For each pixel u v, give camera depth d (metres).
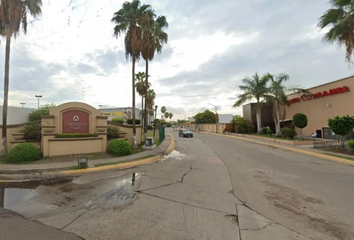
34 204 4.39
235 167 8.78
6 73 9.77
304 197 4.98
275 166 8.98
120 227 3.35
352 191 5.45
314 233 3.25
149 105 44.34
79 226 3.37
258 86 26.27
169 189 5.57
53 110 10.77
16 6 9.45
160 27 15.72
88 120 11.84
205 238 3.04
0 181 6.38
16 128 10.84
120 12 13.42
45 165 8.27
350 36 11.02
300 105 23.69
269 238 3.07
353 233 3.26
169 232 3.20
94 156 10.54
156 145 16.83
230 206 4.37
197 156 12.02
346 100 17.88
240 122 31.56
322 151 12.55
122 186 5.85
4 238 2.97
